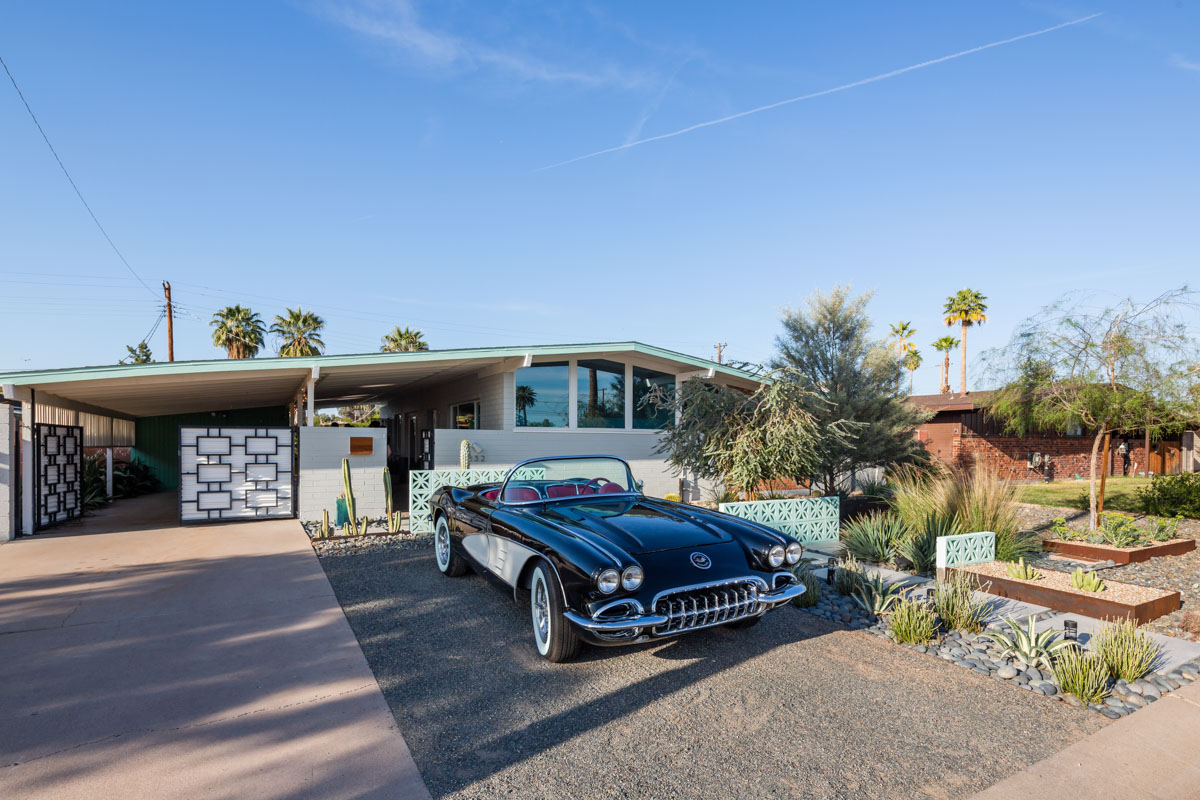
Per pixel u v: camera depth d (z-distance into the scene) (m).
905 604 5.01
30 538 8.94
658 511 5.35
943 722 3.53
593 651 4.60
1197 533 10.65
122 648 4.49
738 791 2.85
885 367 13.68
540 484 5.89
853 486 15.27
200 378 9.91
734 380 15.03
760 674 4.20
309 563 7.32
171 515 11.69
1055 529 9.32
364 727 3.37
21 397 8.94
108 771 2.90
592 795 2.80
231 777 2.87
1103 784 2.89
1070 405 9.99
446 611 5.52
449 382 17.16
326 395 19.47
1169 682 4.05
